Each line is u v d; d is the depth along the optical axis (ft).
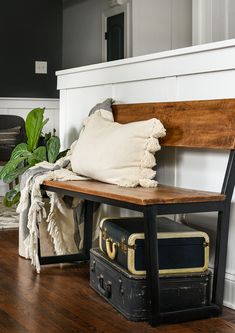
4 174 10.27
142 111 8.93
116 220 8.00
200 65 7.77
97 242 10.28
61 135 12.00
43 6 21.38
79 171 8.94
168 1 18.71
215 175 7.72
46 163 9.77
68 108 11.71
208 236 7.33
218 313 7.09
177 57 8.21
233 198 7.39
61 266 9.67
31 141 10.65
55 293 8.09
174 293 7.00
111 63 9.89
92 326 6.72
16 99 20.12
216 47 7.41
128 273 6.96
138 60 9.05
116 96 9.93
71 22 21.45
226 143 7.16
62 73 11.74
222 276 7.12
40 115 10.63
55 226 9.61
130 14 18.40
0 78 20.85
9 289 8.26
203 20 13.60
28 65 21.25
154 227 6.57
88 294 8.05
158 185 8.22
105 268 7.73
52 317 7.04
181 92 8.25
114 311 7.31
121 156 8.13
